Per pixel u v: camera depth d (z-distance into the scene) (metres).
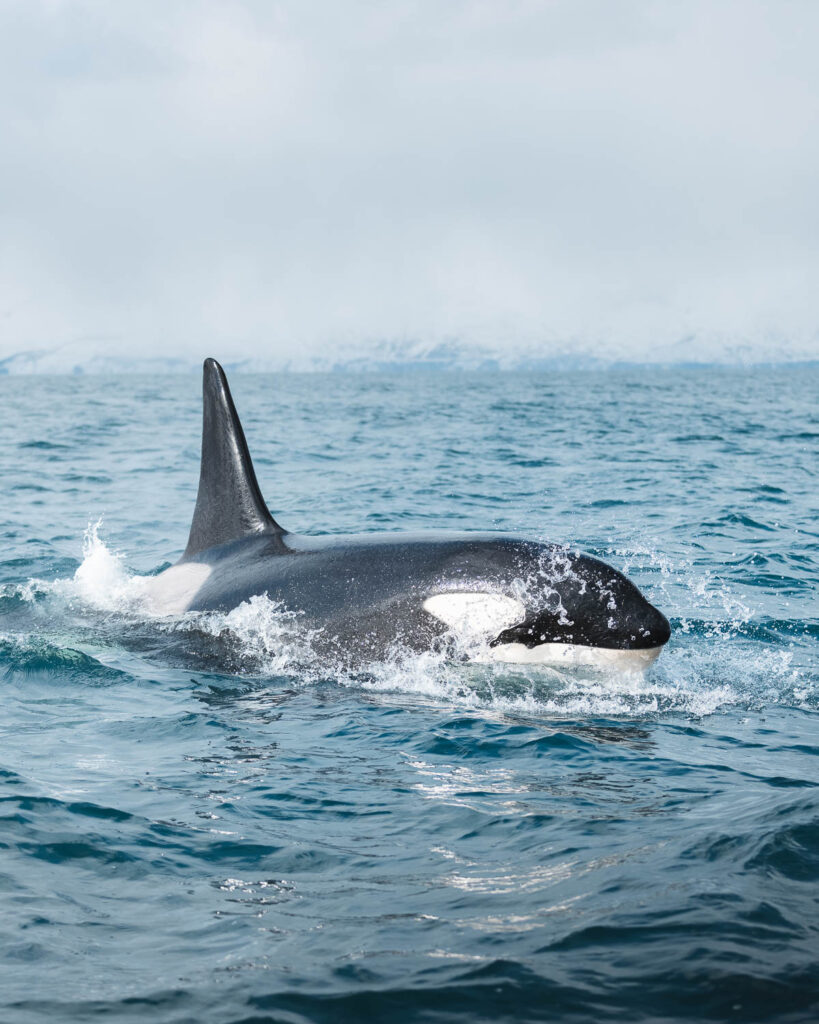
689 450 32.75
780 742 7.23
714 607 11.66
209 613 9.66
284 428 45.09
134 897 4.80
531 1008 3.76
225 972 4.07
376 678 8.66
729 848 5.11
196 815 5.79
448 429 43.84
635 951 4.10
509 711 7.89
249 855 5.27
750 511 19.27
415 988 3.91
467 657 8.59
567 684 8.45
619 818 5.68
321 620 9.00
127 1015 3.79
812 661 9.58
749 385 134.12
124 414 57.75
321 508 19.64
